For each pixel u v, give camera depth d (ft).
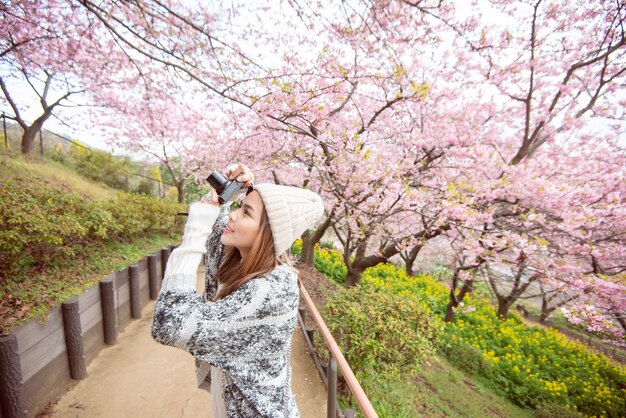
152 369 11.12
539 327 39.68
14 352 7.25
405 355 11.38
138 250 16.92
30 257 10.73
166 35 13.53
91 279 11.71
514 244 17.01
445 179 23.75
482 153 21.44
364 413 3.83
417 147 20.76
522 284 35.73
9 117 29.30
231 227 3.11
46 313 8.73
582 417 19.67
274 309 2.57
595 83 21.43
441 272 48.70
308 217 3.11
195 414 9.32
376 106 21.17
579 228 21.35
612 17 17.63
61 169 30.60
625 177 19.66
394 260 54.08
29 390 8.09
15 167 22.20
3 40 15.83
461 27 15.28
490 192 19.35
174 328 2.35
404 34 14.24
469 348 24.40
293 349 12.85
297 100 14.67
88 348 10.93
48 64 19.54
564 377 25.39
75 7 13.28
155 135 30.12
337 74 13.78
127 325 14.03
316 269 31.37
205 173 35.35
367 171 15.60
